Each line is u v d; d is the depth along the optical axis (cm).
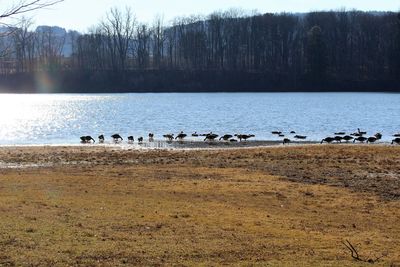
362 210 1839
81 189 2125
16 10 791
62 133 5666
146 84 14075
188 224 1541
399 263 1206
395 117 7100
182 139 4912
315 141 4728
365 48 15362
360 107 8706
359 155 3338
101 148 4119
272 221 1630
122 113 7981
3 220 1488
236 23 16088
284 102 9962
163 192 2097
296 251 1287
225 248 1293
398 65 13912
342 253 1278
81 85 13950
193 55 15750
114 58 15062
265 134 5406
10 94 13438
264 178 2497
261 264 1167
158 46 15725
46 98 11862
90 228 1443
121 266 1127
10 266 1095
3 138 5206
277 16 16062
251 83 14150
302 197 2050
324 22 15862
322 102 9912
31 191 2044
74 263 1133
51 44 14650
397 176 2550
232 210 1780
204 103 9825
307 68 14262
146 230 1451
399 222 1669
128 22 15375
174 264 1152
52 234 1356
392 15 15112
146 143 4625
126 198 1944
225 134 5081
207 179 2459
